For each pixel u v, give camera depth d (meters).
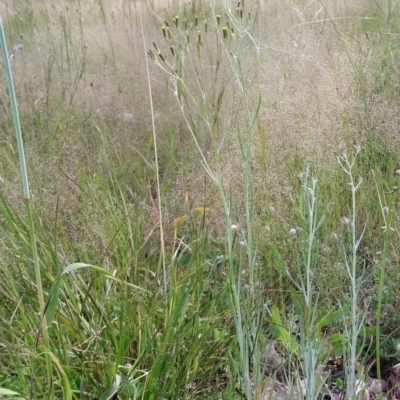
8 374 1.69
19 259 1.97
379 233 2.34
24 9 5.39
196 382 1.83
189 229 2.46
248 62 3.37
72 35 4.67
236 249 2.16
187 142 3.25
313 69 3.16
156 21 4.65
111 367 1.67
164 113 3.64
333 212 2.38
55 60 3.90
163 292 2.00
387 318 1.98
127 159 3.11
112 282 2.00
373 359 1.90
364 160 2.66
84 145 3.18
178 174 2.94
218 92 3.28
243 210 2.38
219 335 1.83
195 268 2.02
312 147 2.57
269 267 2.12
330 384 1.79
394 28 3.74
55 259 1.92
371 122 2.77
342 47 3.44
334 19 4.03
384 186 2.54
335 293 2.10
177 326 1.78
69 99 3.72
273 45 3.66
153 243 2.34
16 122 1.43
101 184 2.63
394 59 3.31
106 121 3.56
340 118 2.75
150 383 1.67
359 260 2.24
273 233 2.28
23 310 1.79
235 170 2.49
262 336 1.78
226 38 1.69
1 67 4.06
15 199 2.32
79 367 1.68
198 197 2.59
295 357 1.82
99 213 2.32
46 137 3.08
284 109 2.75
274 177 2.43
